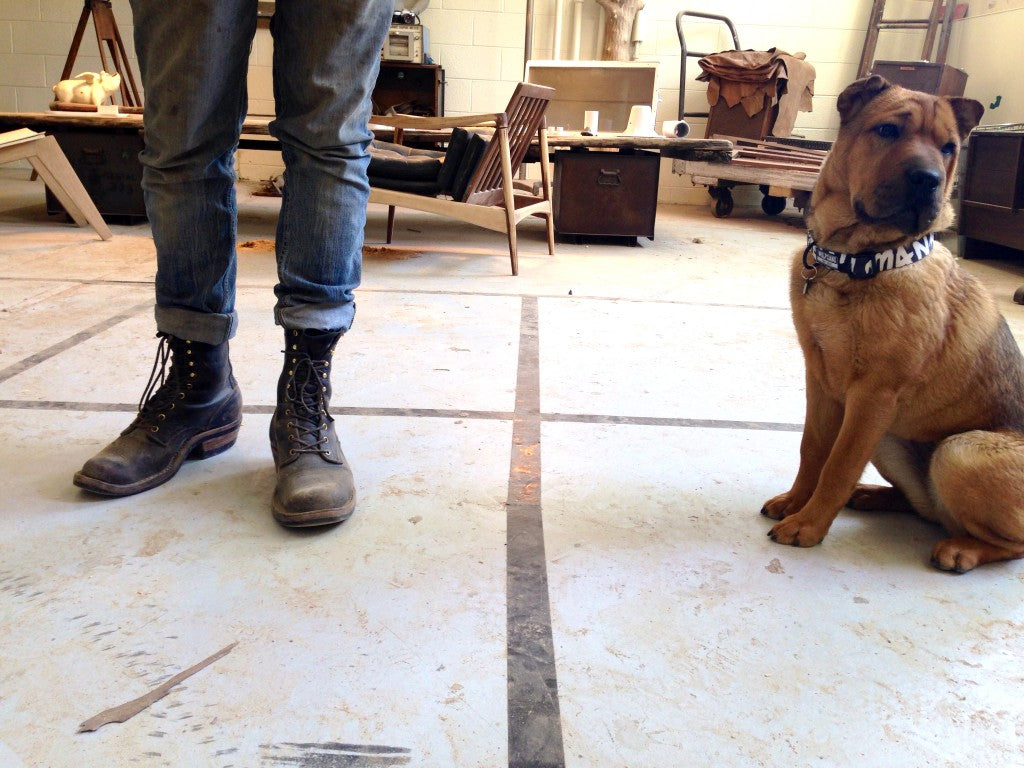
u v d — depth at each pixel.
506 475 1.62
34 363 2.15
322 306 1.44
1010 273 4.58
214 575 1.21
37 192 6.05
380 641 1.08
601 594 1.22
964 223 5.09
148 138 1.36
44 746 0.87
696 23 7.42
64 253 3.78
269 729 0.91
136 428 1.50
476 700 0.97
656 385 2.23
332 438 1.47
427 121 3.68
